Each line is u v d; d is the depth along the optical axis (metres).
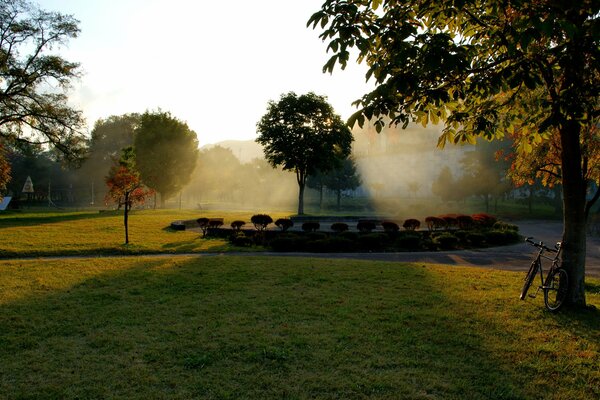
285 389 4.32
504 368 4.84
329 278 10.30
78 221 28.08
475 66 6.04
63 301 7.92
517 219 45.03
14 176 84.81
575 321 6.59
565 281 7.18
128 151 29.77
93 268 11.81
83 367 4.88
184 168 50.94
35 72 32.94
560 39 5.62
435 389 4.34
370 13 5.43
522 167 12.12
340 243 18.78
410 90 4.65
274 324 6.48
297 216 37.97
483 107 6.69
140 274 10.80
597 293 9.00
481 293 8.63
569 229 7.50
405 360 5.05
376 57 5.50
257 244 20.50
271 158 44.12
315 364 4.94
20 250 16.20
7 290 8.83
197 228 28.19
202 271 11.30
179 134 50.00
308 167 43.56
